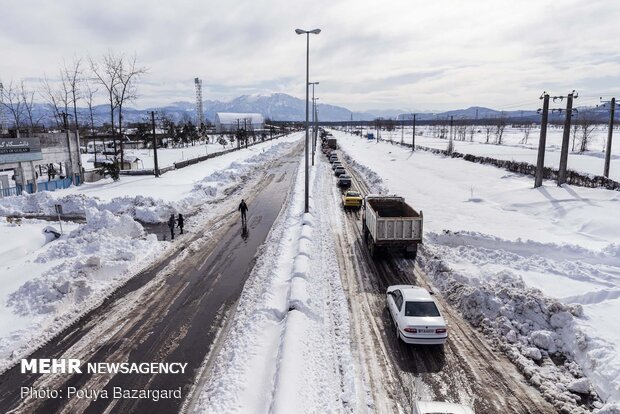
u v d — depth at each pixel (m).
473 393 9.43
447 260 18.08
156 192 35.53
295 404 8.66
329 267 17.48
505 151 74.88
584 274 16.11
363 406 8.97
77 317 13.13
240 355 10.76
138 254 19.06
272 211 28.78
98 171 44.16
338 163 53.72
